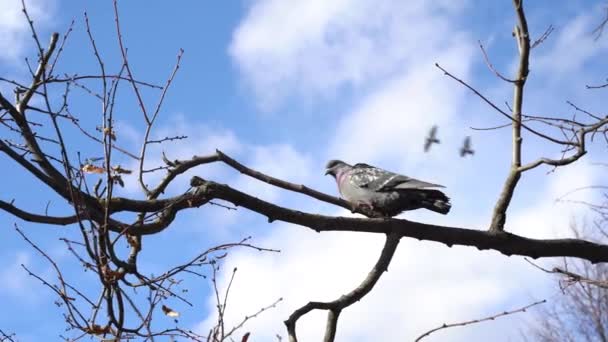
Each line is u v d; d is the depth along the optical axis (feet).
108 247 14.15
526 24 17.66
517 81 17.88
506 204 18.34
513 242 18.30
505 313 15.69
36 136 14.49
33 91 14.51
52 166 14.30
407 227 17.63
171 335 13.84
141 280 14.33
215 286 13.93
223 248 14.80
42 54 14.35
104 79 13.93
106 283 13.97
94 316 14.28
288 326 15.49
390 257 17.56
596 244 18.83
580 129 17.10
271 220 16.52
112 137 14.67
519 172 17.95
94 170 15.17
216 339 13.42
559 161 17.31
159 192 17.20
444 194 22.59
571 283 19.12
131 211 15.31
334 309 16.46
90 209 14.44
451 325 15.53
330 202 18.38
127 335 13.82
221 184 15.99
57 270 14.11
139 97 15.49
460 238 18.02
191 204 15.70
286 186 17.84
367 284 17.16
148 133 16.06
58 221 14.33
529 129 17.29
